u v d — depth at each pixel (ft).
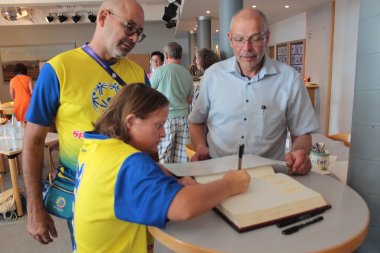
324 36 18.53
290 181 2.56
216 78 5.02
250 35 4.21
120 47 3.95
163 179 2.18
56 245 8.02
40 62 34.06
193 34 36.55
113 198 2.31
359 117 3.58
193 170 2.72
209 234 1.97
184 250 1.89
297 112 4.77
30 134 4.00
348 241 1.86
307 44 21.15
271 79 4.71
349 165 3.85
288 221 2.08
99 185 2.37
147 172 2.20
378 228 3.53
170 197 2.05
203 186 2.18
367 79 3.42
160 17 29.94
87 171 2.54
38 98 3.88
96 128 2.80
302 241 1.86
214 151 5.08
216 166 2.85
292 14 23.02
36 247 7.96
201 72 15.08
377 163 3.46
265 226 2.04
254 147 4.79
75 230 2.76
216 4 20.26
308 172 3.05
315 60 19.92
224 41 14.10
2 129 10.99
